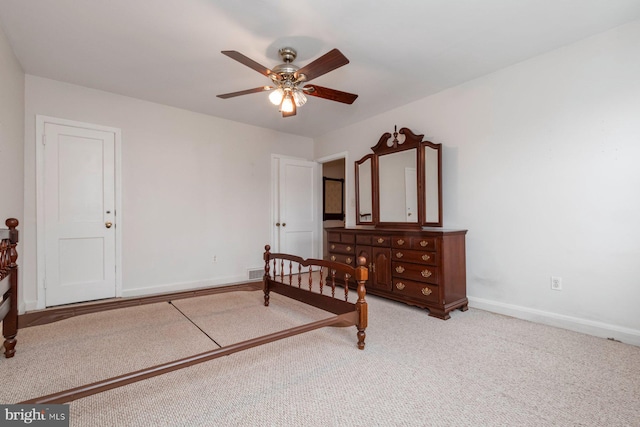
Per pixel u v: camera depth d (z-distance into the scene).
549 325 2.61
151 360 1.99
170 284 3.88
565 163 2.53
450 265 2.89
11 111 2.59
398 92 3.44
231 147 4.44
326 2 1.95
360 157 4.50
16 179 2.77
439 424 1.38
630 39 2.21
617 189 2.28
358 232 3.67
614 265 2.30
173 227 3.91
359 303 2.16
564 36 2.38
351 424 1.38
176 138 3.94
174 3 1.96
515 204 2.83
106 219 3.46
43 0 1.93
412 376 1.79
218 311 3.07
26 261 3.01
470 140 3.16
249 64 2.19
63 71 2.95
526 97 2.75
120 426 1.36
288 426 1.37
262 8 2.01
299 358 2.03
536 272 2.71
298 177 5.14
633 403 1.52
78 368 1.88
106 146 3.46
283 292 3.02
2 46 2.27
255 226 4.68
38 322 2.09
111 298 3.47
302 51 2.56
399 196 3.73
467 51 2.59
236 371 1.86
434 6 2.00
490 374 1.81
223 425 1.37
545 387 1.67
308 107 3.91
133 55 2.63
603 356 2.03
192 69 2.89
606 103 2.32
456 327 2.58
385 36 2.35
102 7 2.00
